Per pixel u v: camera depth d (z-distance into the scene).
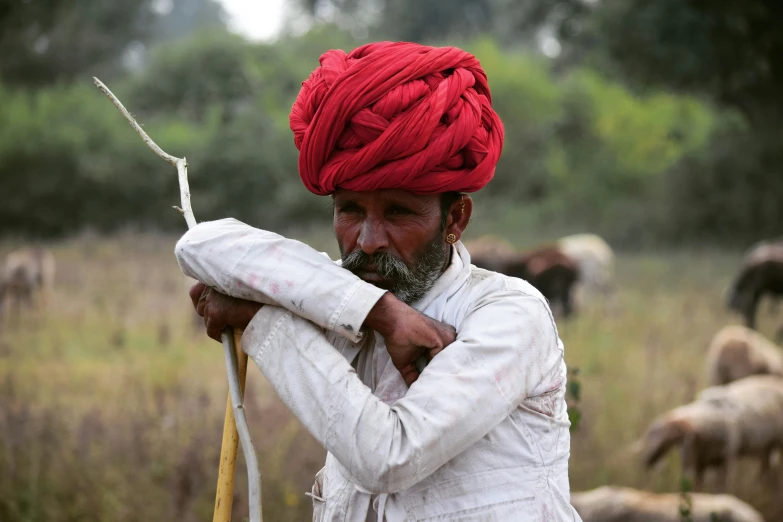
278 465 7.74
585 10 37.19
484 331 2.63
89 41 58.69
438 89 2.60
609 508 7.15
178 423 9.09
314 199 41.25
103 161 41.00
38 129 41.38
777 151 37.41
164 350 15.46
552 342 2.76
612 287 23.27
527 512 2.65
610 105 47.19
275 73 49.03
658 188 40.72
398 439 2.46
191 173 42.00
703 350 15.45
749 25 31.95
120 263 28.94
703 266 30.41
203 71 47.91
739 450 9.62
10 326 18.00
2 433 8.50
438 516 2.64
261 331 2.62
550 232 40.41
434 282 2.81
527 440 2.70
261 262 2.63
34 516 7.22
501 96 46.72
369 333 2.82
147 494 7.47
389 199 2.67
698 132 45.78
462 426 2.52
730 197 38.03
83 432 8.70
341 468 2.84
